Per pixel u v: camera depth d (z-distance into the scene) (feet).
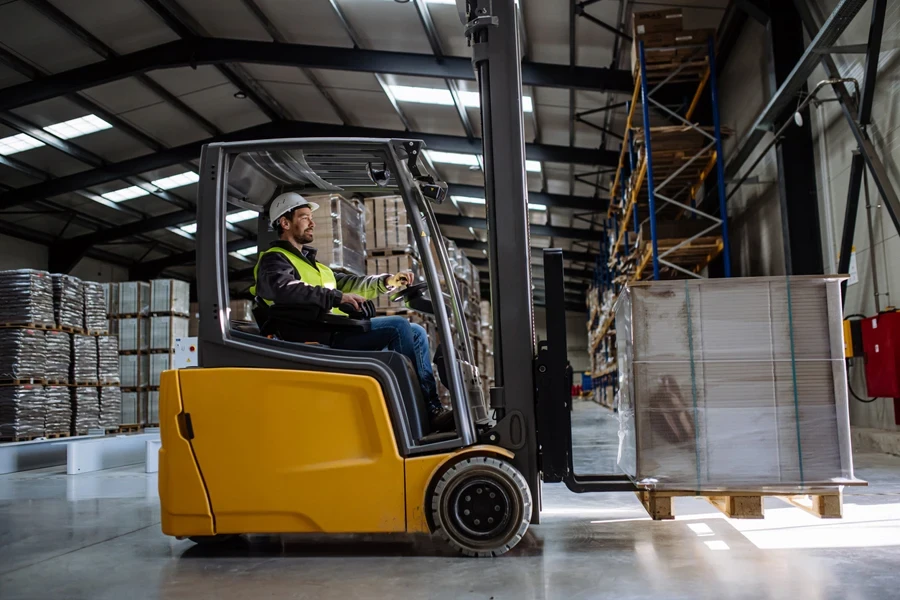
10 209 60.29
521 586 8.82
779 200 30.35
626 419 12.03
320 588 9.03
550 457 11.27
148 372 40.81
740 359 10.95
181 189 61.52
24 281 29.66
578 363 139.13
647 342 11.14
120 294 41.45
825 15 25.41
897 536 11.07
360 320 11.98
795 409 10.81
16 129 44.88
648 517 13.23
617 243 52.37
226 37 39.99
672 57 32.94
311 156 11.48
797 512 13.19
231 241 76.18
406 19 35.73
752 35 32.68
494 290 11.36
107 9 35.55
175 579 9.74
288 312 11.62
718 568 9.44
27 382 29.27
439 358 12.35
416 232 10.85
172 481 10.95
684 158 33.06
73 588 9.43
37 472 26.53
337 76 43.50
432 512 10.59
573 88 38.73
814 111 27.20
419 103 46.14
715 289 11.07
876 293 22.61
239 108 48.49
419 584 9.06
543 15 33.96
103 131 47.85
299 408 10.71
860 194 23.68
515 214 11.43
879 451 21.74
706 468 10.86
